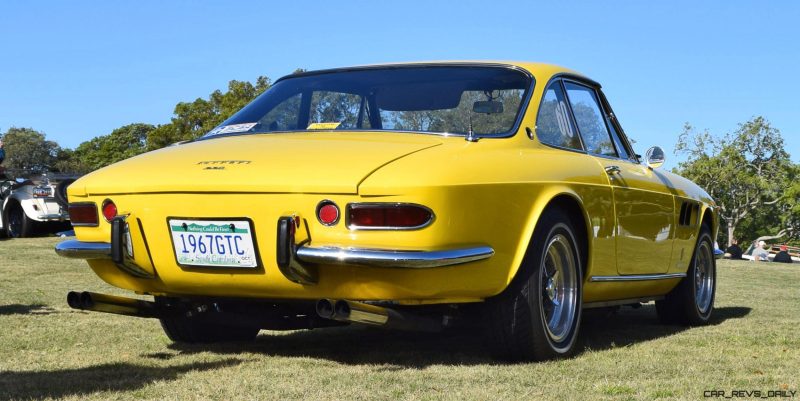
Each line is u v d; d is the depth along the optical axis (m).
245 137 4.30
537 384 3.44
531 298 3.91
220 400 3.08
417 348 4.48
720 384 3.52
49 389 3.28
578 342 4.89
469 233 3.55
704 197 6.30
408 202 3.37
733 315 6.79
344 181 3.41
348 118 4.36
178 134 47.50
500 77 4.45
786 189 60.06
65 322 5.42
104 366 3.83
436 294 3.57
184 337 4.56
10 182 16.69
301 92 4.64
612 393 3.29
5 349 4.36
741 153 60.59
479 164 3.71
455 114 4.19
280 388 3.28
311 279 3.54
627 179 4.93
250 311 4.14
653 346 4.70
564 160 4.34
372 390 3.25
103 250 3.89
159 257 3.81
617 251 4.78
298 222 3.47
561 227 4.16
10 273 9.37
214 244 3.65
